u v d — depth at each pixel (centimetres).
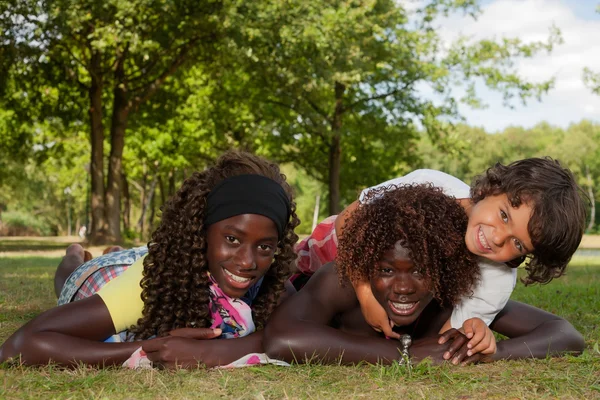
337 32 1986
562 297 584
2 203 6900
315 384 267
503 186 290
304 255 404
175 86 2486
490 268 314
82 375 274
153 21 2027
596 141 7819
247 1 1881
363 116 2472
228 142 2800
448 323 325
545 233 285
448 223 288
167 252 299
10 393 248
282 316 313
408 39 2398
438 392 257
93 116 2158
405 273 281
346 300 326
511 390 260
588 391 258
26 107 2234
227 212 287
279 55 1947
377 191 321
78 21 1753
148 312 302
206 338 301
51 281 728
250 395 247
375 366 297
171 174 3525
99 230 2158
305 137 2673
